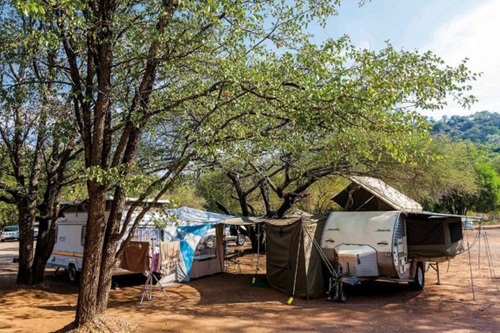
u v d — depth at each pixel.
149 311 8.62
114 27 6.84
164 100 7.44
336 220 10.61
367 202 10.96
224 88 6.36
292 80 6.18
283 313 8.41
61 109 8.75
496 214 52.09
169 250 10.61
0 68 7.93
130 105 7.55
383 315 8.15
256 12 6.50
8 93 7.91
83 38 6.69
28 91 8.59
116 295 10.44
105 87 6.86
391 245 9.45
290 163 13.34
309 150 8.62
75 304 9.39
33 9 4.21
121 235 7.23
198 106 7.47
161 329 7.14
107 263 7.20
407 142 6.00
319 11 6.67
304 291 9.91
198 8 5.71
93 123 7.27
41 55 7.86
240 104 6.63
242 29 6.14
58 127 8.40
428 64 5.78
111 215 7.38
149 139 10.48
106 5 6.75
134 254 10.06
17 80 8.16
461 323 7.39
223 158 7.62
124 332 6.83
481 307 8.61
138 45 6.66
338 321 7.72
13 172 12.19
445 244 10.24
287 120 6.45
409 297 9.88
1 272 14.08
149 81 7.51
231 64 6.03
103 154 7.23
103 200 6.91
